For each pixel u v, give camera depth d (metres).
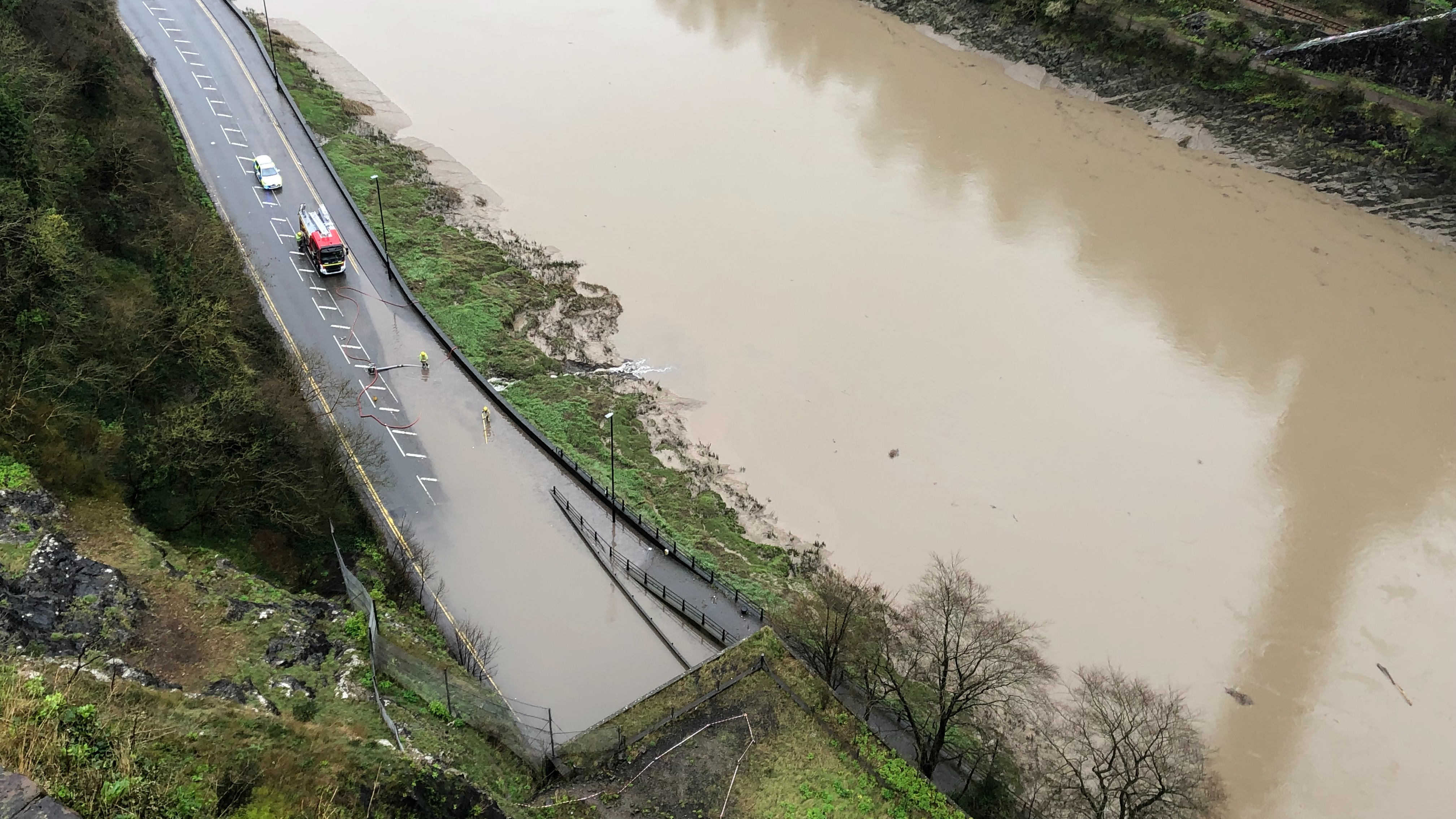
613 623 67.38
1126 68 139.25
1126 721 58.72
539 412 84.38
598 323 96.69
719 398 89.44
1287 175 123.50
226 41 132.38
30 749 30.94
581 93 136.88
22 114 67.56
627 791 50.94
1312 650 70.00
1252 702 66.62
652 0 163.88
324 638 52.41
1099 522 79.00
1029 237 112.19
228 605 51.38
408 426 81.00
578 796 50.38
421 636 60.66
